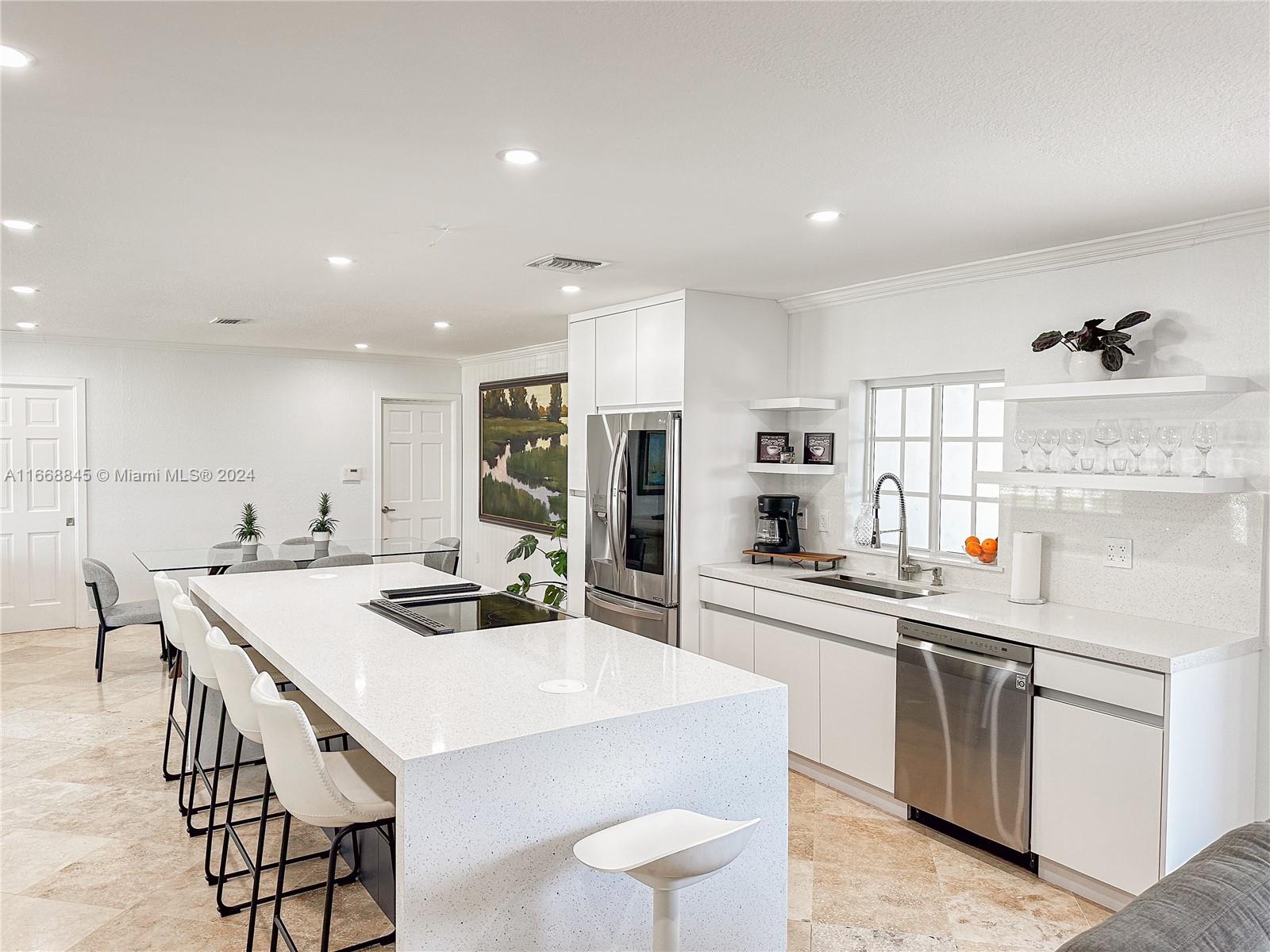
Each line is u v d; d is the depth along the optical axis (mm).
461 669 2438
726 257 3756
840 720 3867
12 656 6219
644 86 1973
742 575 4355
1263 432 2943
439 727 1936
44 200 2955
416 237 3465
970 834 3492
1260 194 2730
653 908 1923
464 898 1825
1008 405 3752
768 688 2289
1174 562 3178
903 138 2291
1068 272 3535
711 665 2521
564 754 1950
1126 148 2340
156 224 3275
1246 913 1378
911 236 3342
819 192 2783
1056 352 3568
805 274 4102
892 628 3576
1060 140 2293
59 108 2129
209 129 2271
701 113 2129
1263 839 1558
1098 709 2889
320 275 4289
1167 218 3027
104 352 7203
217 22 1677
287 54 1821
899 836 3479
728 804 2221
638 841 1884
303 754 1986
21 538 6980
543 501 7438
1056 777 2994
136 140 2363
